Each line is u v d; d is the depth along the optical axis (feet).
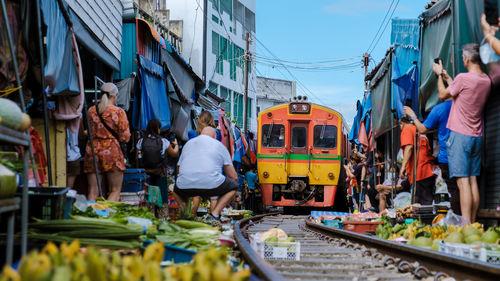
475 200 23.54
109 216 17.17
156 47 45.78
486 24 22.33
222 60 112.88
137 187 28.96
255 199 81.15
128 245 12.39
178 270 7.35
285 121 61.93
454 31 25.80
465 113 23.29
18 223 12.77
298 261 17.99
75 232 12.46
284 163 61.36
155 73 41.09
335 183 61.16
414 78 36.22
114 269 6.32
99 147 26.13
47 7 21.74
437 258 15.11
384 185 40.34
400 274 15.58
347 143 74.69
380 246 20.67
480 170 25.21
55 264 6.44
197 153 26.89
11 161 11.64
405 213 29.30
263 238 19.31
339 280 14.28
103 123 26.16
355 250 22.43
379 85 45.34
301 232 35.06
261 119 62.39
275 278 10.02
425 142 30.71
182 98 50.47
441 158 26.16
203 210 38.24
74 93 24.09
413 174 30.81
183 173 26.81
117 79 41.16
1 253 11.15
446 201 34.76
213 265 6.64
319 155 61.52
